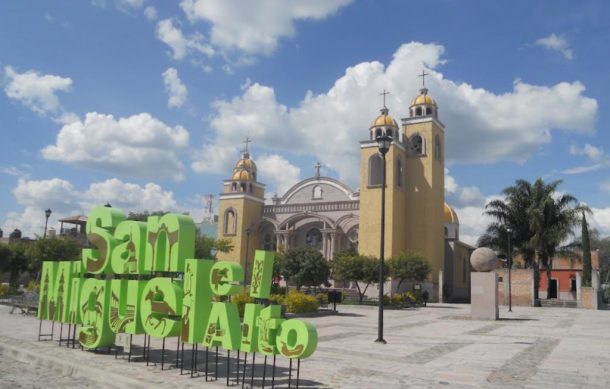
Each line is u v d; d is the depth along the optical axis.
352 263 41.84
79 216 59.00
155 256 11.42
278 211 67.56
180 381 9.78
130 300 11.90
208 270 10.62
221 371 10.92
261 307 9.61
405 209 58.78
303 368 11.52
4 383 9.90
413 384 9.98
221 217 68.69
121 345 12.79
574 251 50.34
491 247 51.94
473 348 15.72
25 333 16.80
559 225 49.31
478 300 28.67
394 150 56.34
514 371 11.70
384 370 11.45
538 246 49.28
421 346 16.00
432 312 35.34
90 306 12.87
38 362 12.19
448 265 64.06
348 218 61.25
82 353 12.77
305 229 65.44
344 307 37.78
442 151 62.72
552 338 18.95
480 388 9.77
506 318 29.89
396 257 48.62
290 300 29.58
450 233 66.31
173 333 10.77
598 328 23.52
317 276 36.41
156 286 11.17
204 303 10.51
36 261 40.47
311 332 8.75
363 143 58.47
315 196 66.06
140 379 9.91
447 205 69.56
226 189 72.94
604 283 78.00
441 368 11.91
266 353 9.21
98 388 9.78
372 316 30.27
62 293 14.23
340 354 13.86
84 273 13.73
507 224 51.22
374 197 56.38
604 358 13.98
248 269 54.16
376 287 52.66
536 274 50.16
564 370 11.95
